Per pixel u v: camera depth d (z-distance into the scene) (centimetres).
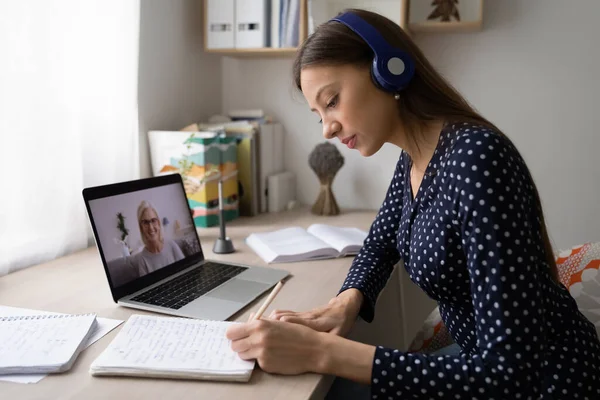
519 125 188
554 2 178
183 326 92
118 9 154
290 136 213
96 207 108
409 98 91
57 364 78
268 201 200
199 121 205
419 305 209
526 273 75
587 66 179
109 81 153
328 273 128
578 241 188
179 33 189
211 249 147
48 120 130
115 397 72
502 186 76
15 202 125
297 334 82
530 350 74
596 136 181
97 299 108
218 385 76
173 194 132
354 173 208
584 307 126
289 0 180
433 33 191
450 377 74
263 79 213
